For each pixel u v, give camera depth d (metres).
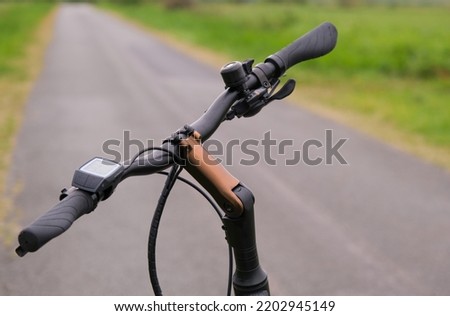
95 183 1.83
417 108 16.91
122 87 19.38
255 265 2.33
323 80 22.86
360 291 6.11
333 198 8.94
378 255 6.99
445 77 24.28
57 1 130.38
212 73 23.73
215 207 2.39
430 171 10.48
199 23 51.62
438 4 86.50
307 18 48.22
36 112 15.05
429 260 6.84
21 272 6.36
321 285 6.25
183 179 2.42
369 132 13.59
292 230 7.71
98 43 35.44
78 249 6.97
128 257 6.80
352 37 32.44
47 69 23.55
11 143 11.75
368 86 21.83
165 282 6.25
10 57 26.70
